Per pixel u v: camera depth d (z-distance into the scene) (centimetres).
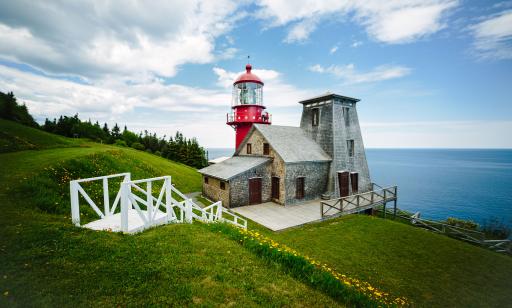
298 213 1750
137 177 1847
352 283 806
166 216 936
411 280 944
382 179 8712
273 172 2077
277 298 500
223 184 1947
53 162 1288
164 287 471
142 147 6481
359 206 1930
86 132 6112
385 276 959
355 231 1440
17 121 3928
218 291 486
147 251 602
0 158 1384
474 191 6306
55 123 6053
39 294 410
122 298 426
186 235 746
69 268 489
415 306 779
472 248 1287
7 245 537
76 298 412
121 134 7569
